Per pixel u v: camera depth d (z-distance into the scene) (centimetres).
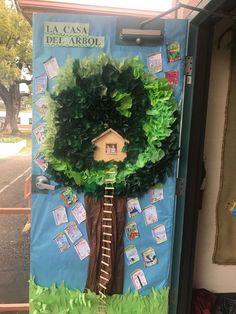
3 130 1794
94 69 191
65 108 193
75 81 191
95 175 203
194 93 209
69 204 207
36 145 200
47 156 199
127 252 213
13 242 427
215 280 265
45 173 203
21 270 346
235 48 233
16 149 1346
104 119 196
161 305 221
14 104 1777
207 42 206
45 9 253
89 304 216
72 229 210
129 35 190
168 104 196
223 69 237
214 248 259
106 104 194
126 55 194
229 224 257
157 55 195
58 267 214
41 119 197
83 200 207
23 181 805
